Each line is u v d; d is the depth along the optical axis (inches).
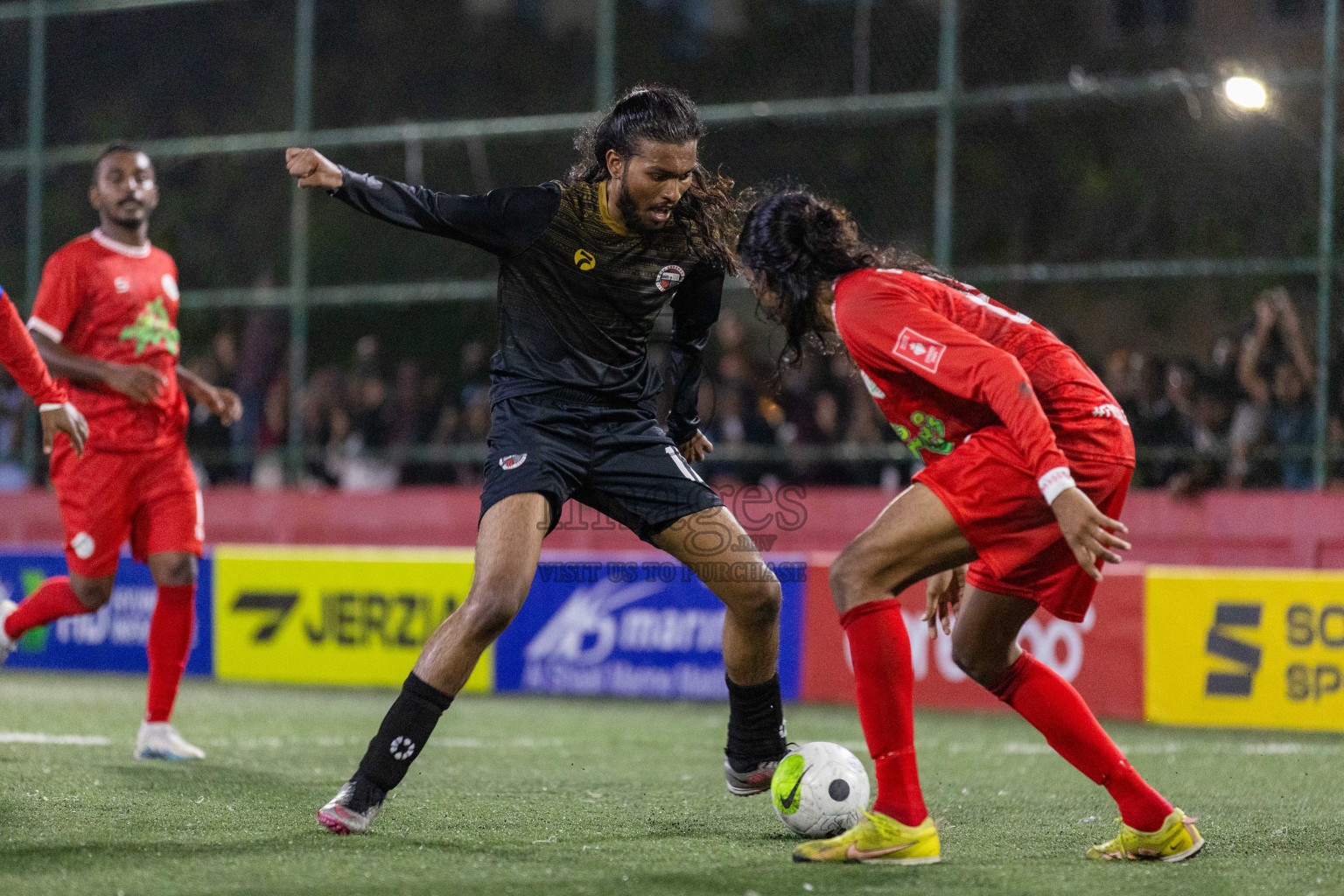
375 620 1304.1
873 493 1427.2
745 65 1811.0
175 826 539.5
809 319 502.3
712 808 617.0
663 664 1245.1
